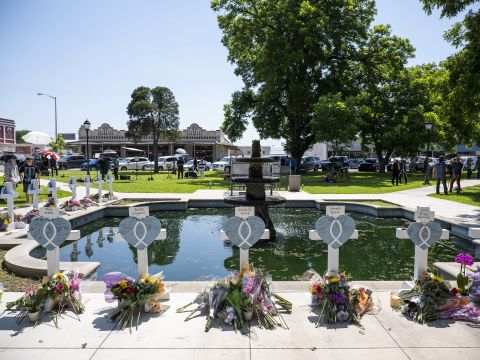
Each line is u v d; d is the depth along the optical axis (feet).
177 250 28.45
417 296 14.52
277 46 102.42
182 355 11.51
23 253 21.88
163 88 145.28
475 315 14.03
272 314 14.14
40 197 52.37
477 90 41.47
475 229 23.84
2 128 180.96
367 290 15.11
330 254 15.60
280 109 123.24
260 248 29.04
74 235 15.66
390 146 121.80
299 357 11.43
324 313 14.10
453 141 124.98
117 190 63.67
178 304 15.31
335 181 83.61
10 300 15.80
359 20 110.63
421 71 129.08
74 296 14.78
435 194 58.18
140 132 144.97
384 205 44.98
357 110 104.53
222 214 44.47
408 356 11.52
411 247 29.58
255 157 31.48
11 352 11.68
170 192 60.59
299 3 102.83
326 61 112.68
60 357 11.39
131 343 12.23
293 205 48.88
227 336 12.72
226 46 117.91
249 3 108.99
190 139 189.37
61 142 205.87
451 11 40.57
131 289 13.98
